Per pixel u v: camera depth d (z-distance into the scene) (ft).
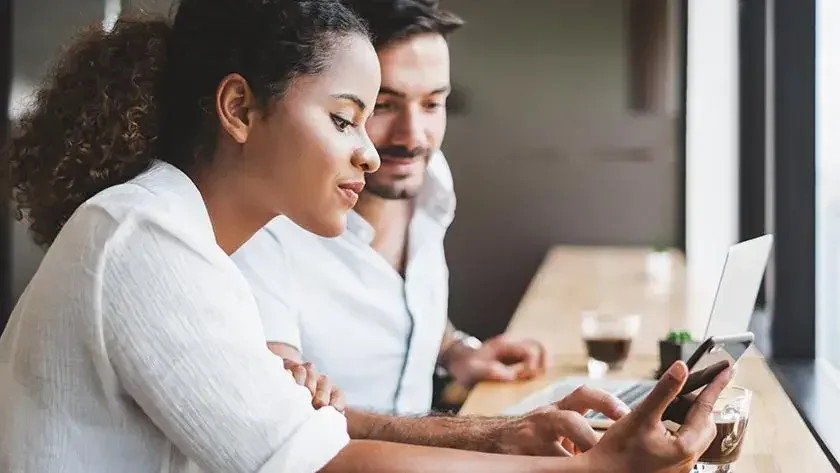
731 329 5.37
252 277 6.83
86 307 3.65
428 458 3.89
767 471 4.97
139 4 4.38
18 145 4.35
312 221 4.18
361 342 7.42
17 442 3.76
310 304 7.16
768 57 9.17
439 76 7.75
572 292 11.89
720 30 14.37
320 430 3.82
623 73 17.31
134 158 4.16
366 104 4.19
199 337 3.67
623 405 5.13
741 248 5.10
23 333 3.80
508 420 5.20
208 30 4.11
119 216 3.72
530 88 17.53
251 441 3.69
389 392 7.61
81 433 3.75
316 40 4.06
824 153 8.67
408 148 7.72
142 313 3.64
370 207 7.77
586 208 17.58
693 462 4.04
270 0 4.05
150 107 4.17
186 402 3.65
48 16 11.71
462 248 17.84
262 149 4.11
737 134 13.71
